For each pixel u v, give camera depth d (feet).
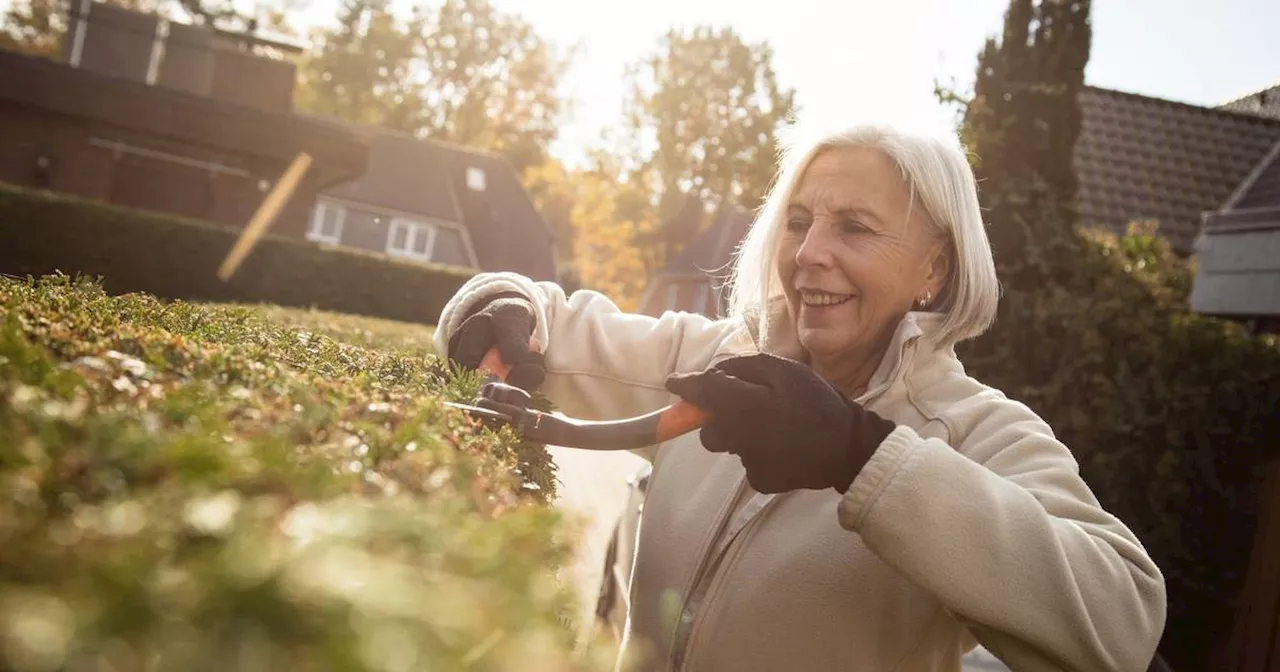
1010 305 22.34
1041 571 5.24
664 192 192.34
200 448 2.34
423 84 222.07
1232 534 20.61
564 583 2.88
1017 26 23.89
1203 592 20.43
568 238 217.36
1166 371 21.48
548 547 2.57
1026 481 6.03
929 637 6.31
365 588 1.61
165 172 79.56
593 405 8.08
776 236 7.38
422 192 151.33
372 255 67.72
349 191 147.43
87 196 78.23
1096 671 5.39
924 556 5.14
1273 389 20.36
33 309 5.22
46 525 1.98
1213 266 28.48
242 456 2.42
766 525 6.65
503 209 155.22
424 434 3.88
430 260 149.59
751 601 6.43
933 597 6.25
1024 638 5.28
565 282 189.26
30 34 169.37
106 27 85.56
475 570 2.05
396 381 6.38
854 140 6.79
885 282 6.66
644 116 194.80
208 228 60.44
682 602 6.78
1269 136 54.03
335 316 27.55
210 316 7.79
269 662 1.52
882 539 5.20
